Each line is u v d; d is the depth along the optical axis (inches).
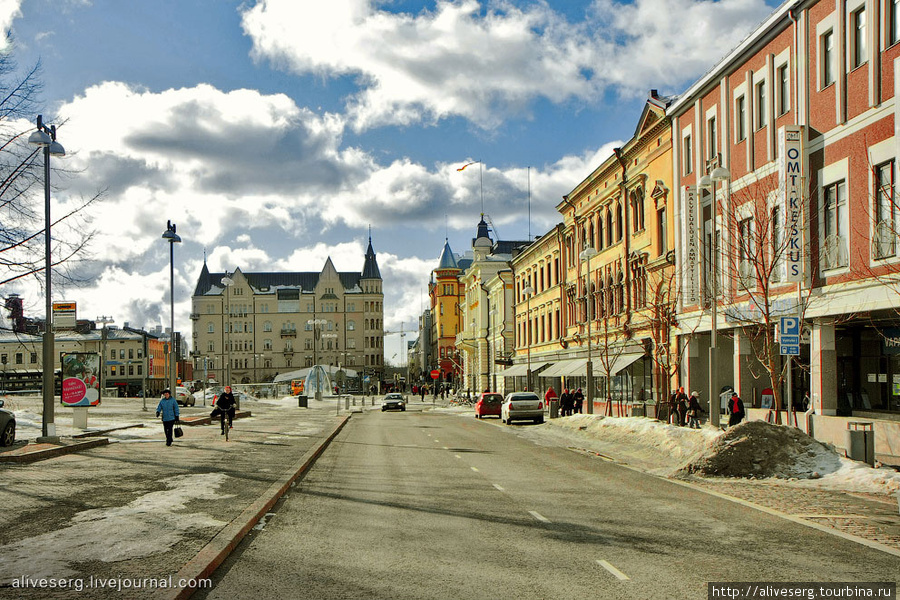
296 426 1413.6
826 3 863.7
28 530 388.2
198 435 1134.4
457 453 906.1
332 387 3971.5
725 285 1074.7
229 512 442.6
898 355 846.5
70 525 401.7
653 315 1362.0
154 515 431.8
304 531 410.3
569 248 2043.6
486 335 3398.1
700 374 1251.2
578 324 1908.2
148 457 791.7
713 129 1177.4
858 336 919.7
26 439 938.1
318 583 298.8
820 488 561.3
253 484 573.0
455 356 4584.2
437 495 546.9
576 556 342.0
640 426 993.5
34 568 306.8
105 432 1122.0
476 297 3587.6
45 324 878.4
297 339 6235.2
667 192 1332.4
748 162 1045.8
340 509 485.7
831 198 856.3
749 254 828.6
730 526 410.6
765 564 321.7
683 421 1111.0
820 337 868.6
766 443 644.7
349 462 801.6
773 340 850.8
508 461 805.9
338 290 6284.5
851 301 802.8
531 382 2476.6
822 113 868.6
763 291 821.9
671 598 272.4
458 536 392.8
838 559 329.4
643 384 1503.4
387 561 336.5
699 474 640.4
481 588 288.8
